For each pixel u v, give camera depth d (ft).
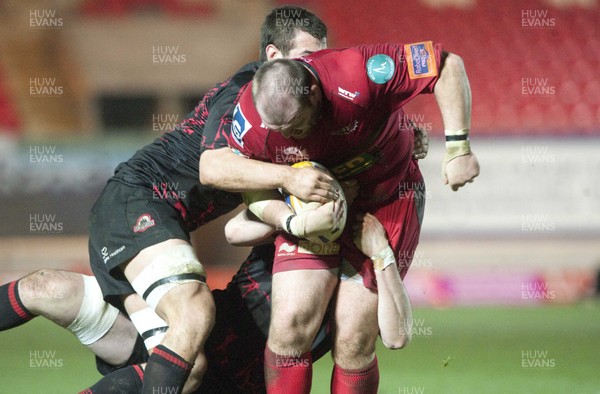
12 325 55.72
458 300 172.55
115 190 56.08
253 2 226.99
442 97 50.14
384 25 229.45
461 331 126.82
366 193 54.60
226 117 52.75
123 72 223.30
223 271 185.16
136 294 54.49
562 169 176.86
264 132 49.06
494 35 226.99
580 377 86.43
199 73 225.97
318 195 48.55
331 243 52.80
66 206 167.02
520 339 117.29
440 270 174.09
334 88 47.98
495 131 176.55
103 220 54.85
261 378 57.88
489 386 81.35
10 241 165.68
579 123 210.59
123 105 228.02
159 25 223.71
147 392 48.24
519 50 222.89
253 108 49.19
